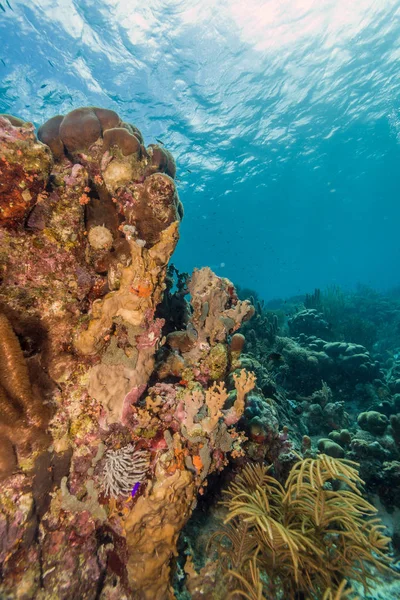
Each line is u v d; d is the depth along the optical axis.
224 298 3.67
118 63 17.23
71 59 15.93
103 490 2.30
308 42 19.69
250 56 19.59
